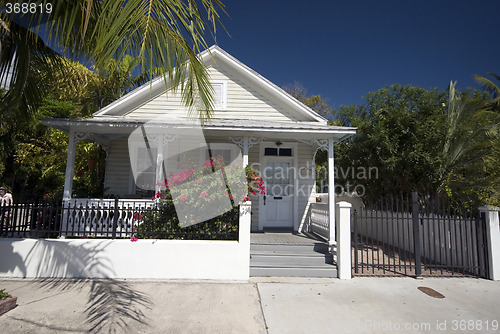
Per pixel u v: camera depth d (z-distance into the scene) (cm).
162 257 585
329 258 654
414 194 642
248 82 989
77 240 587
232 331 379
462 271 643
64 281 557
